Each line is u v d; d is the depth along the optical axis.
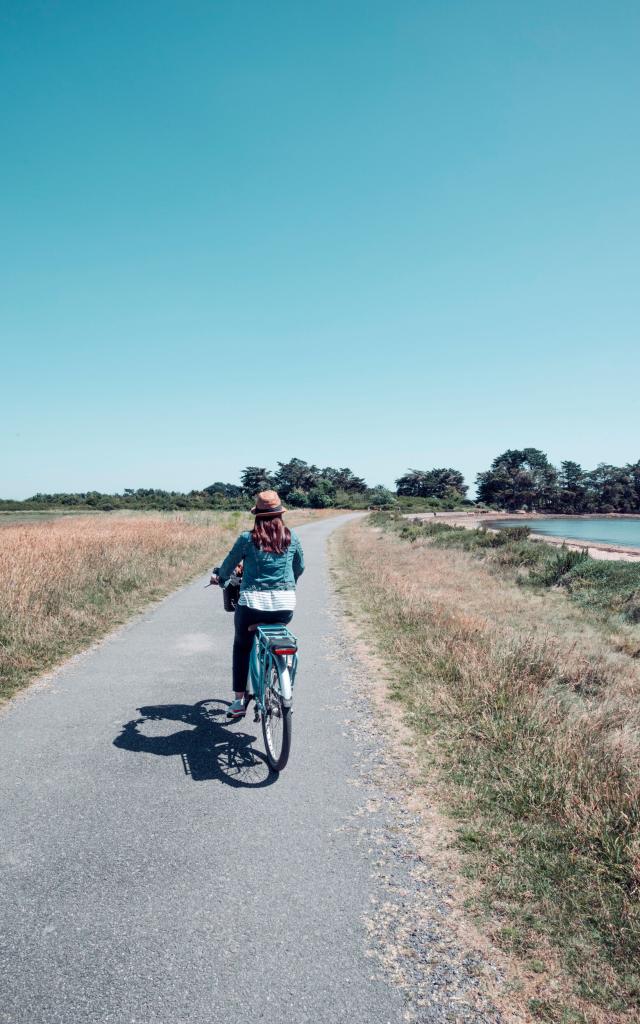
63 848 3.05
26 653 6.50
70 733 4.57
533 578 14.70
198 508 90.88
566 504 158.62
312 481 153.88
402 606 9.54
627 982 2.27
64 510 79.81
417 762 4.19
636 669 7.09
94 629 7.95
